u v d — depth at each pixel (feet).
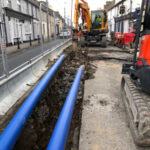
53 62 26.76
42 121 11.64
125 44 49.49
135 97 10.26
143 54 9.88
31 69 18.71
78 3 41.22
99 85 19.02
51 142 6.72
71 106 9.30
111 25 123.85
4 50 13.04
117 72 24.59
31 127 10.03
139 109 8.99
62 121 7.86
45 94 14.42
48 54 27.66
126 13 81.87
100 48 51.55
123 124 11.32
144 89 9.98
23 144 8.81
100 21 53.67
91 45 61.36
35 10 90.94
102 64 29.91
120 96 15.92
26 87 15.65
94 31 54.44
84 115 12.50
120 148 9.09
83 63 29.68
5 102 12.13
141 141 8.70
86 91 17.24
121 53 40.88
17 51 41.55
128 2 80.12
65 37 88.17
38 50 42.42
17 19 63.93
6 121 10.66
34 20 85.51
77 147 9.44
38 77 19.13
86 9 48.83
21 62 26.84
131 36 44.73
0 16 13.23
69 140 10.09
